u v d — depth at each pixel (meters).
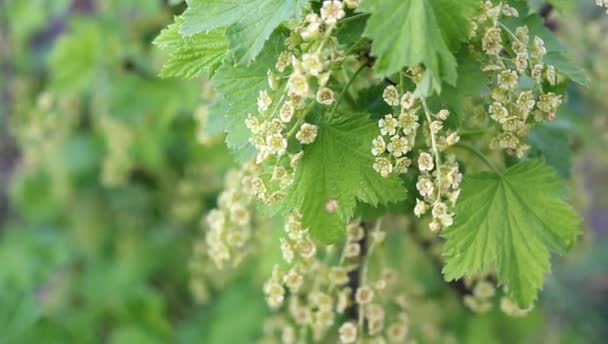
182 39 0.57
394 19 0.51
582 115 0.77
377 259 0.67
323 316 0.63
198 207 1.04
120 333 1.08
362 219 0.62
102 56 0.97
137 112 0.92
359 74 0.60
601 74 0.78
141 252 1.20
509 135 0.56
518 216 0.57
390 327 0.66
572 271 1.46
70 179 1.15
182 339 1.10
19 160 1.44
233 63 0.56
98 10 1.09
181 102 0.89
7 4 1.20
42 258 1.16
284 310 0.80
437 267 0.74
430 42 0.51
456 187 0.55
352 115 0.55
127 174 1.06
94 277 1.20
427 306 0.75
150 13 0.94
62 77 0.98
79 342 1.00
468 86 0.54
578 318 1.31
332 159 0.55
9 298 0.85
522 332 0.94
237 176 0.63
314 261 0.61
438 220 0.55
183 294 1.21
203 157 0.94
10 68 1.29
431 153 0.55
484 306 0.67
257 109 0.55
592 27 0.79
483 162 0.62
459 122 0.55
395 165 0.55
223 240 0.64
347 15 0.54
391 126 0.54
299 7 0.53
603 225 1.74
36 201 1.23
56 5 1.12
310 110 0.55
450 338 0.80
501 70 0.54
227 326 1.04
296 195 0.55
